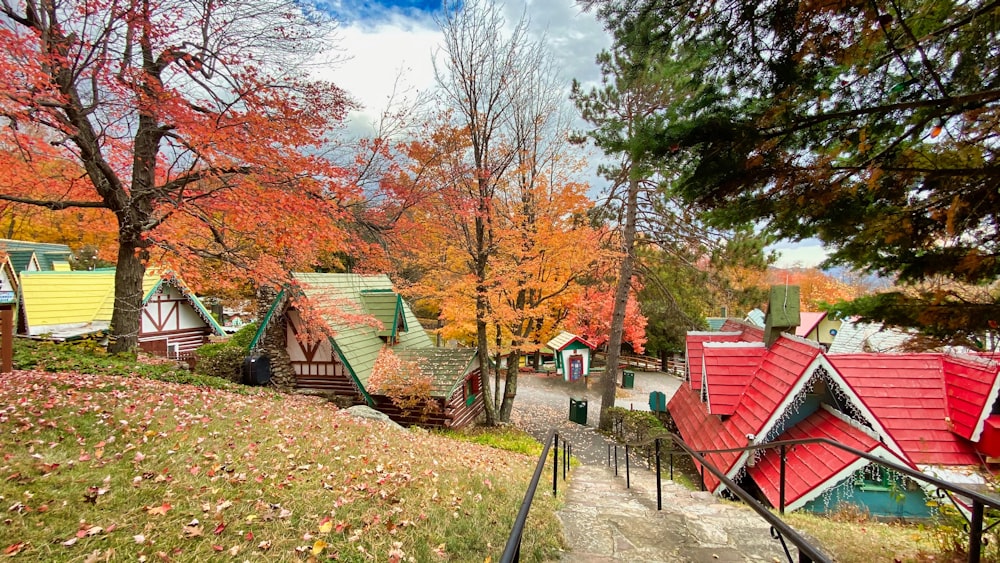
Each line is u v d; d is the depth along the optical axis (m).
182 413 7.18
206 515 4.09
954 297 3.24
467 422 16.08
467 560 3.94
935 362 8.24
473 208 12.58
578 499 6.34
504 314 13.90
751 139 2.92
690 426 12.34
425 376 14.11
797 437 8.77
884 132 3.00
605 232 17.33
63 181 9.62
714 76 3.17
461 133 12.41
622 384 25.16
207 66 8.30
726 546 4.23
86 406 6.50
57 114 7.21
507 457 10.55
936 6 2.62
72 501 3.99
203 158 8.08
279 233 9.20
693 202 3.51
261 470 5.39
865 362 8.35
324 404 12.40
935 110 2.70
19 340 11.30
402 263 14.56
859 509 7.25
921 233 3.06
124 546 3.50
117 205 9.91
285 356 14.80
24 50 6.12
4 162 8.02
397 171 10.91
